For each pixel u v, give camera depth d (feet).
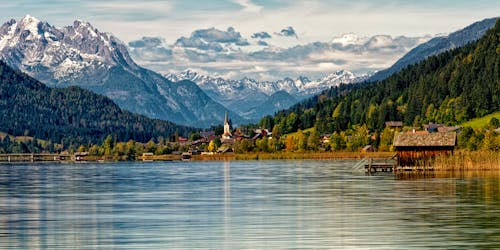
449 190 439.22
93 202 408.46
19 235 280.92
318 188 485.97
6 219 330.34
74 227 301.02
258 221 311.06
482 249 236.84
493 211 328.49
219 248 247.50
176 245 254.27
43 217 337.11
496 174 596.29
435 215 318.04
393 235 266.16
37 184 597.52
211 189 502.38
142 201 410.31
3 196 457.68
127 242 261.85
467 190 435.94
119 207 377.50
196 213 344.08
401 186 483.51
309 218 317.83
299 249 243.60
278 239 263.08
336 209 350.02
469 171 648.79
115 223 311.27
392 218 311.27
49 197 447.83
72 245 257.75
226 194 452.76
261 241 259.60
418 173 640.58
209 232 281.74
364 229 281.95
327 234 272.10
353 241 255.70
